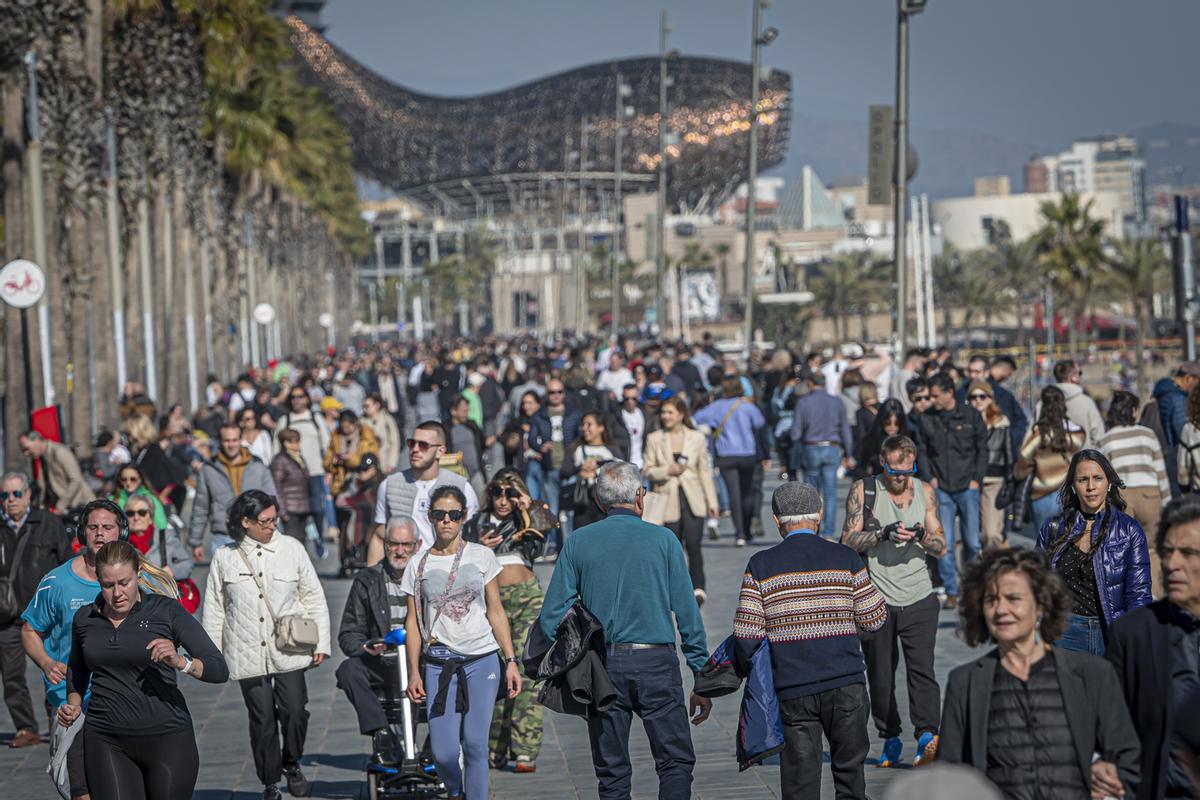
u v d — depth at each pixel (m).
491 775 20.70
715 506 33.62
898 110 55.84
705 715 17.25
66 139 68.81
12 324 56.88
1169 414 31.39
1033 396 78.56
